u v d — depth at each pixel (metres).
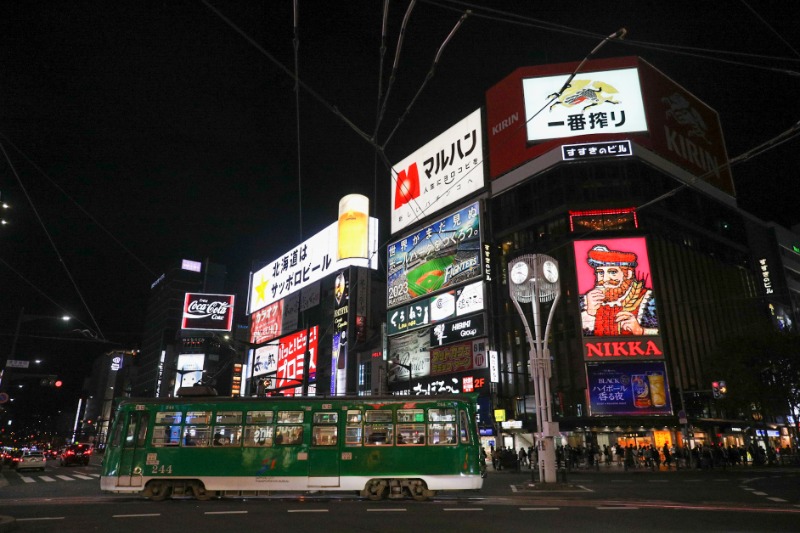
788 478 25.09
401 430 16.34
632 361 43.28
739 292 57.91
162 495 16.08
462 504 14.93
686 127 57.41
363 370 62.34
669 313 47.78
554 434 21.38
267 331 87.19
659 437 42.72
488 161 56.53
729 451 36.66
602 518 11.91
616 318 44.50
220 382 100.81
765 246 65.19
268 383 41.81
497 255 53.72
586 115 52.22
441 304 54.47
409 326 57.25
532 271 22.12
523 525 10.86
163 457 16.11
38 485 22.48
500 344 50.81
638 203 48.06
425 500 15.99
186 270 132.25
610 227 47.56
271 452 16.12
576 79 53.78
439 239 56.75
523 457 39.88
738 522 11.27
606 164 50.03
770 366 36.97
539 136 52.78
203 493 16.11
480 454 16.31
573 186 49.69
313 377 71.88
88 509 13.68
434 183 61.28
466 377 49.75
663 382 42.28
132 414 16.58
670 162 53.31
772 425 50.72
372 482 15.97
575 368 45.16
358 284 67.94
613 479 25.83
